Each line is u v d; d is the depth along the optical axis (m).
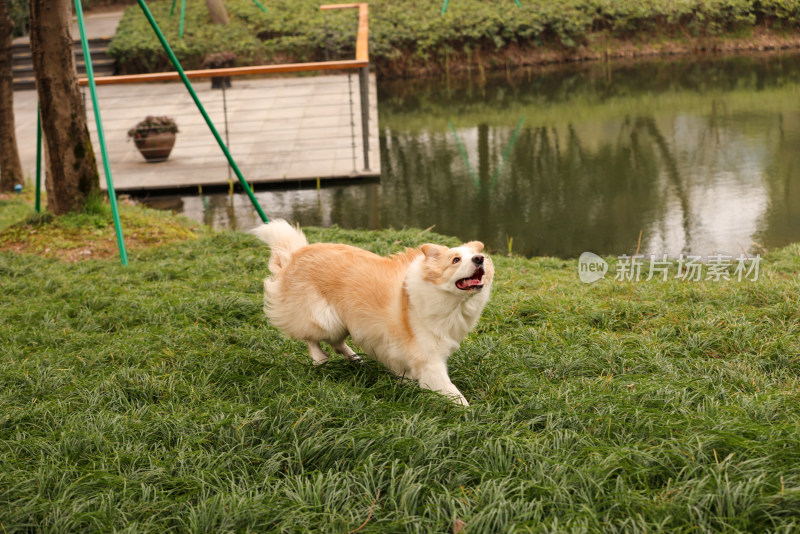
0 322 6.45
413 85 24.80
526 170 14.26
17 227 10.21
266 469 3.59
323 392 4.36
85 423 4.16
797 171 12.88
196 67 24.67
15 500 3.38
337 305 4.84
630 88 21.64
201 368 5.08
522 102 20.86
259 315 6.47
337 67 13.47
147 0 29.03
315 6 27.94
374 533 3.04
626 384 4.52
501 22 26.42
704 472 3.23
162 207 13.06
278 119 18.41
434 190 13.34
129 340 5.77
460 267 4.12
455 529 3.03
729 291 6.77
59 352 5.59
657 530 2.88
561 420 3.94
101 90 23.06
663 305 6.42
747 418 3.83
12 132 13.85
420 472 3.38
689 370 4.91
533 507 3.12
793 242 9.78
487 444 3.60
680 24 27.42
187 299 6.82
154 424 4.11
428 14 26.83
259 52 25.16
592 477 3.28
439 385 4.45
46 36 9.98
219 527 3.12
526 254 10.14
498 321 6.19
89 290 7.29
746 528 2.88
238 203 13.18
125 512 3.27
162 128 15.18
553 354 5.18
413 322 4.43
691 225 10.74
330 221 11.93
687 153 14.54
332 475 3.46
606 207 11.84
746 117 16.97
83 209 10.52
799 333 5.50
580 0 27.44
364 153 14.10
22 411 4.32
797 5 26.44
